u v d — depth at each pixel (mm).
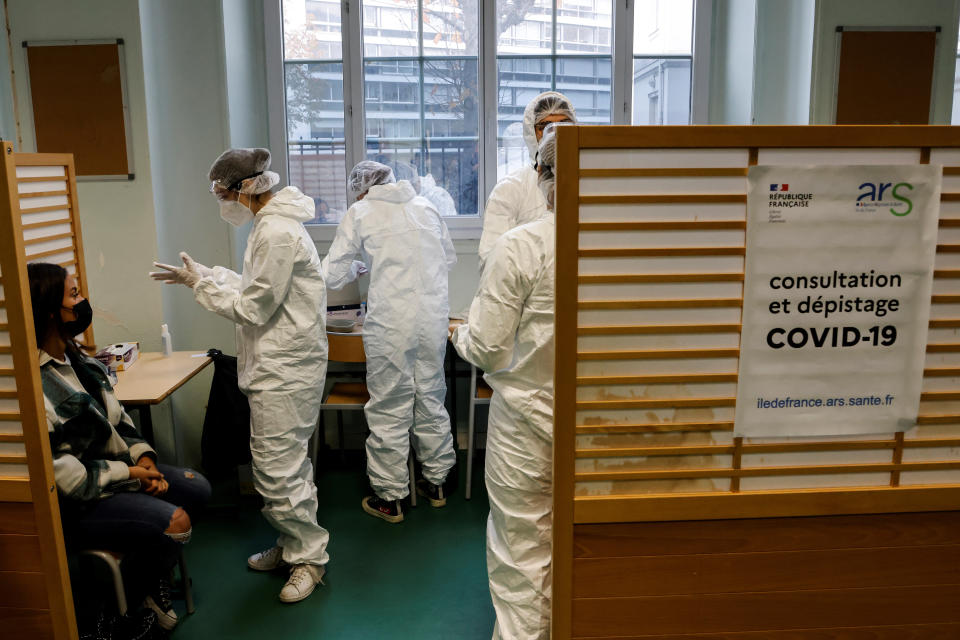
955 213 1272
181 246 3236
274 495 2381
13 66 2895
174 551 2035
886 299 1287
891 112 3064
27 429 1486
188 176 3262
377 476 2992
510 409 1720
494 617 2332
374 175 3084
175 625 2270
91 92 2898
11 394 1479
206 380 3354
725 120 3660
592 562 1375
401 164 3678
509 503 1745
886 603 1420
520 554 1762
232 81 3285
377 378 2969
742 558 1386
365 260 3125
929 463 1360
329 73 3607
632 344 1296
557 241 1242
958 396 1337
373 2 3531
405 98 3629
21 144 2947
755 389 1310
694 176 1235
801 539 1381
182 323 3262
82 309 1927
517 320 1681
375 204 3000
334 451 3785
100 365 2102
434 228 3062
